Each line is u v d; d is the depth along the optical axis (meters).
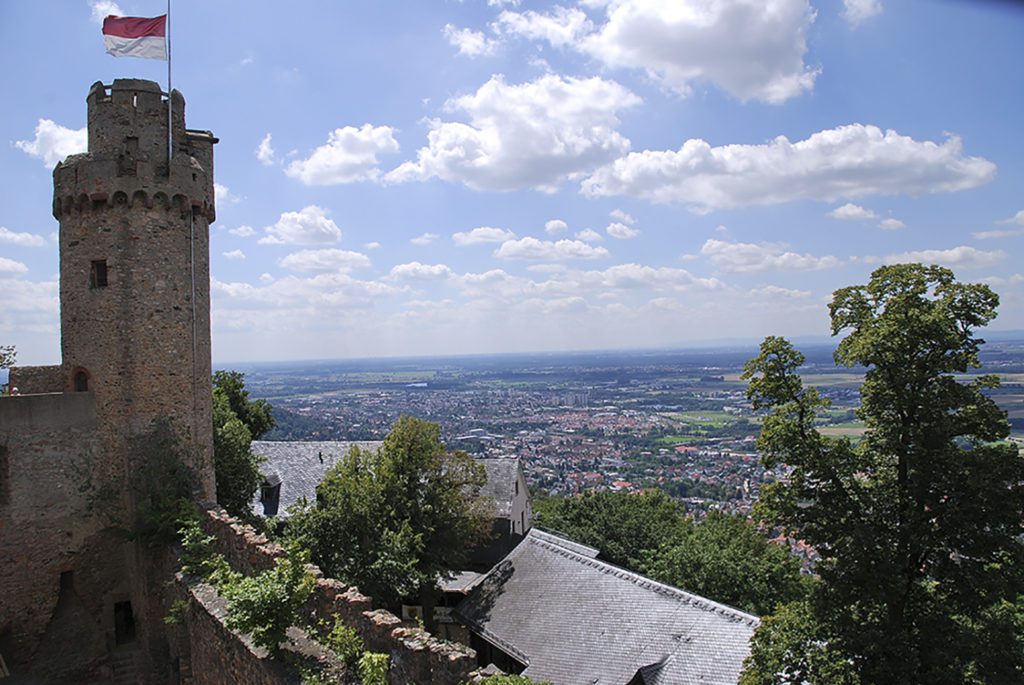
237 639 15.34
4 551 23.08
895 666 17.75
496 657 33.50
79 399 24.50
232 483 34.19
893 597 18.95
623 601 31.36
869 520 20.36
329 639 14.79
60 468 24.09
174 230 25.59
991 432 19.39
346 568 32.88
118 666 23.81
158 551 23.36
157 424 25.03
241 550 20.45
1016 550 17.81
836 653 18.77
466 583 44.75
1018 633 19.75
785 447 21.94
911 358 20.19
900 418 20.62
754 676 19.84
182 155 25.89
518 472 55.59
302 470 52.06
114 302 24.64
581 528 58.72
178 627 19.88
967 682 17.44
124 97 25.11
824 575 19.91
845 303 22.31
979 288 19.66
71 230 25.11
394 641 13.55
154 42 25.73
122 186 24.47
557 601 33.56
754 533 48.97
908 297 20.17
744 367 23.36
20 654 23.25
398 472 36.72
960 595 18.83
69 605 24.38
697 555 45.28
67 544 24.12
